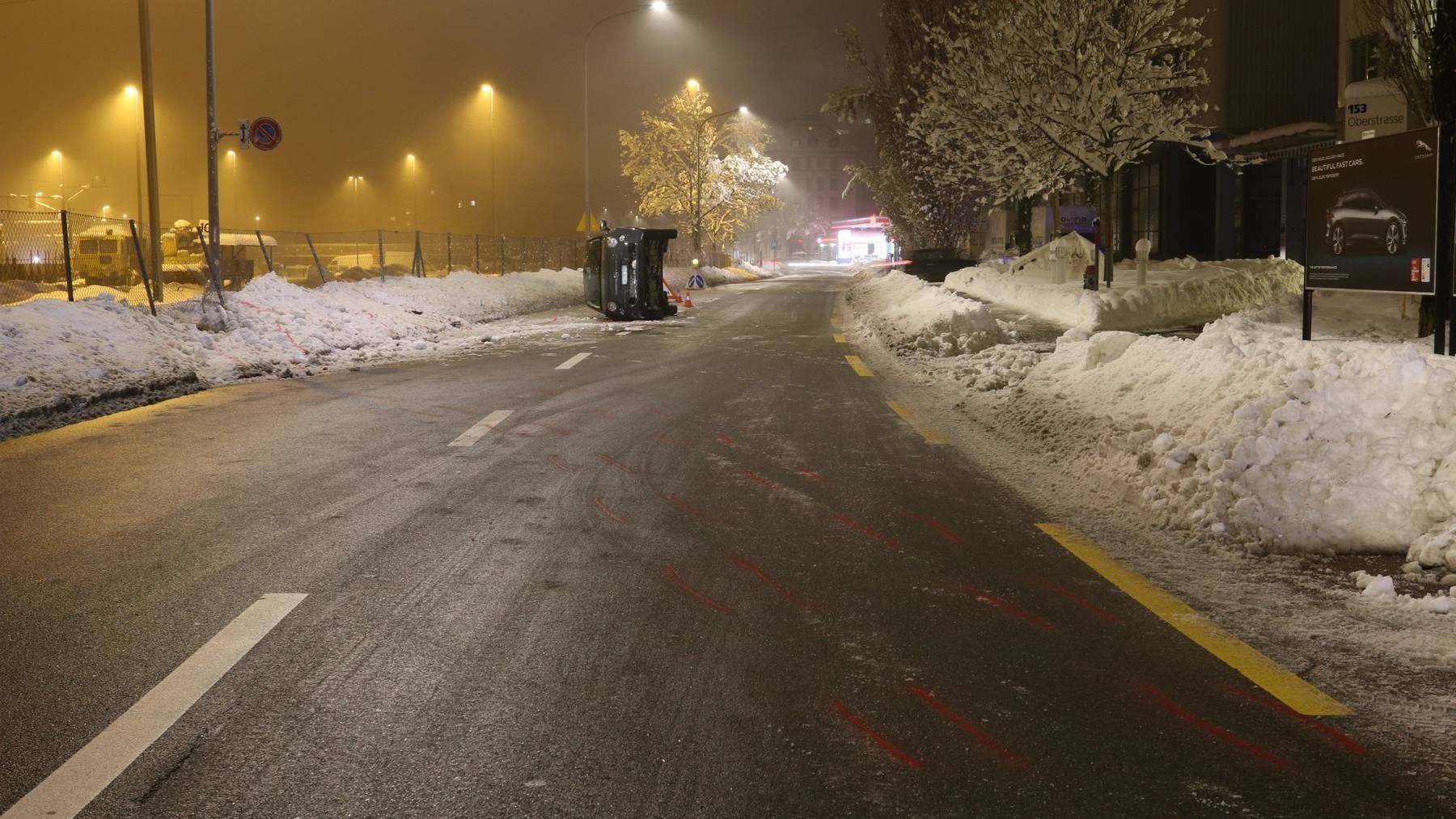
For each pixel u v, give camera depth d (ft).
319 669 13.64
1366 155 33.17
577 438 30.53
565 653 14.23
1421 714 12.28
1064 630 15.16
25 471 26.30
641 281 77.30
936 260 140.87
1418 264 30.94
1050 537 20.16
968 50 93.30
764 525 21.04
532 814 9.99
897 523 21.18
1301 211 118.73
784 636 14.88
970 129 96.17
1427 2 37.86
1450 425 19.75
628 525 21.03
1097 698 12.76
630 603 16.33
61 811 10.05
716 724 11.98
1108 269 82.74
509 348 57.47
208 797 10.32
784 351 55.06
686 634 14.97
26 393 35.53
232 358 48.80
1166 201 132.77
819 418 34.01
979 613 15.90
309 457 27.99
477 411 35.65
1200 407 24.88
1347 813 10.04
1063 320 68.44
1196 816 9.96
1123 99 83.25
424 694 12.82
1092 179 93.30
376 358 53.26
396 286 81.76
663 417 34.19
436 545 19.61
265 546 19.52
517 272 117.50
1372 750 11.36
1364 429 20.74
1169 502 21.27
